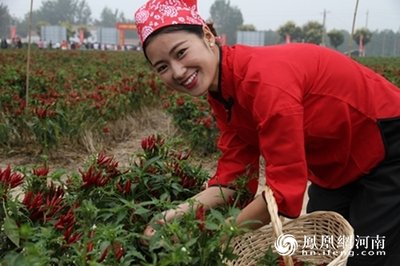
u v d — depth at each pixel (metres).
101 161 2.60
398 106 2.33
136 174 2.50
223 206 2.36
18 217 1.96
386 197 2.34
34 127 5.64
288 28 62.44
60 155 5.86
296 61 2.10
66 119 5.93
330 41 61.38
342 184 2.49
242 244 2.26
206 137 6.00
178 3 2.01
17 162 5.69
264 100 1.98
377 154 2.32
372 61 25.97
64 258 1.81
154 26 1.99
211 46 2.08
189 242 1.66
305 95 2.15
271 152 2.03
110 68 14.34
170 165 2.67
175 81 2.05
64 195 2.39
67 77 9.84
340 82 2.19
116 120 7.00
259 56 2.07
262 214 2.10
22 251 1.86
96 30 72.06
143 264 1.71
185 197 2.61
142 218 2.19
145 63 17.00
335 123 2.23
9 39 50.94
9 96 6.40
